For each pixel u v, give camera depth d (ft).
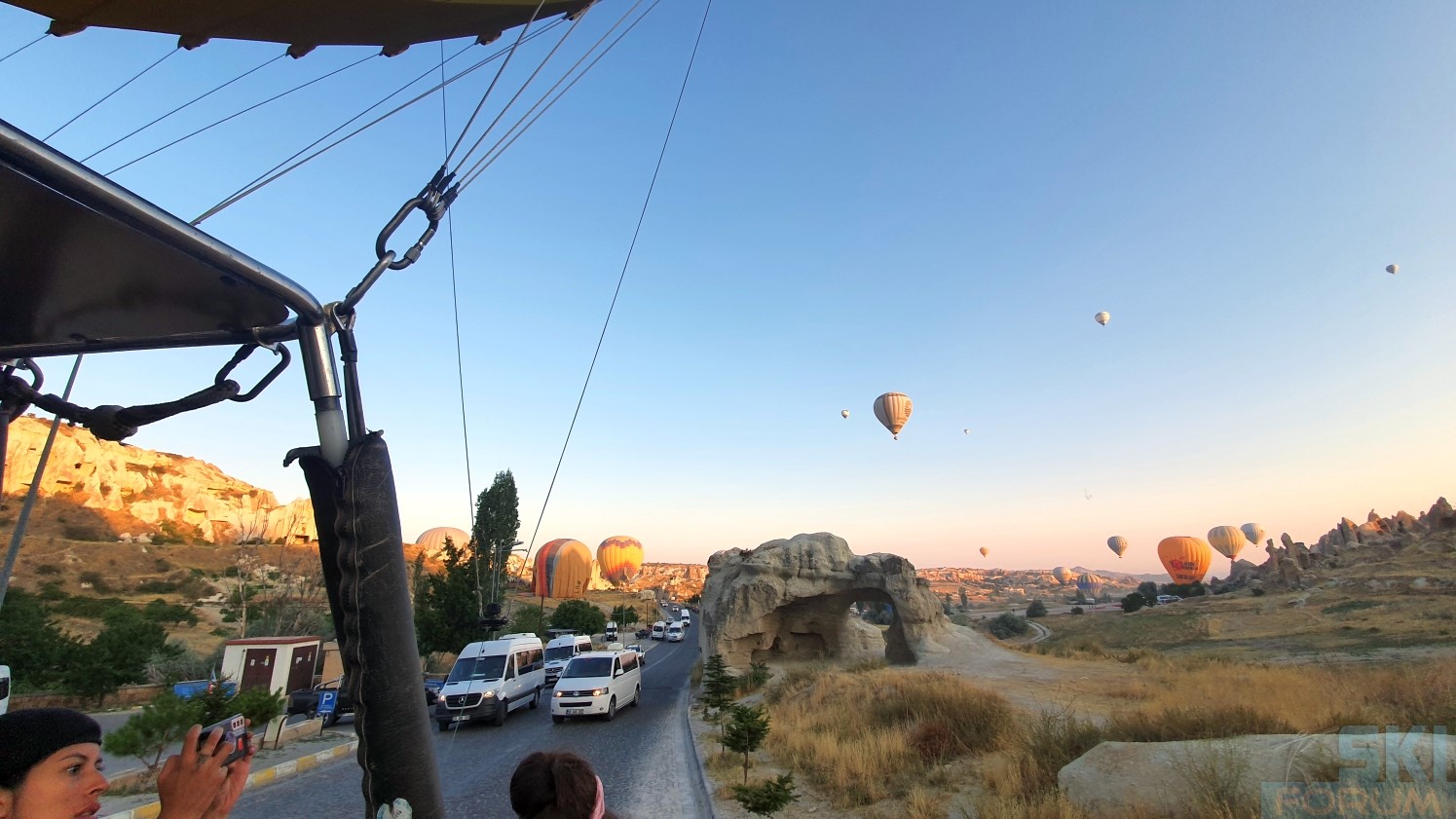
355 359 7.06
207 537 331.57
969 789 32.12
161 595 222.28
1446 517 248.52
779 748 47.57
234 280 6.25
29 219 5.39
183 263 5.98
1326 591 189.88
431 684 83.92
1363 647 87.51
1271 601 194.18
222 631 165.07
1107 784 26.07
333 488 6.47
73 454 321.11
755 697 83.76
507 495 128.26
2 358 8.11
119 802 39.65
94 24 14.57
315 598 139.23
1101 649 98.27
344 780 46.57
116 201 5.15
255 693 57.57
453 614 118.01
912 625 99.50
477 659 74.54
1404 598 152.56
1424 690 35.73
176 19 14.82
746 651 110.22
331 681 90.17
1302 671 57.36
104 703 88.89
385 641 6.07
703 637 117.29
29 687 90.89
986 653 96.02
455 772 48.03
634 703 84.74
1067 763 30.09
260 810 38.86
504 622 22.91
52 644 93.91
